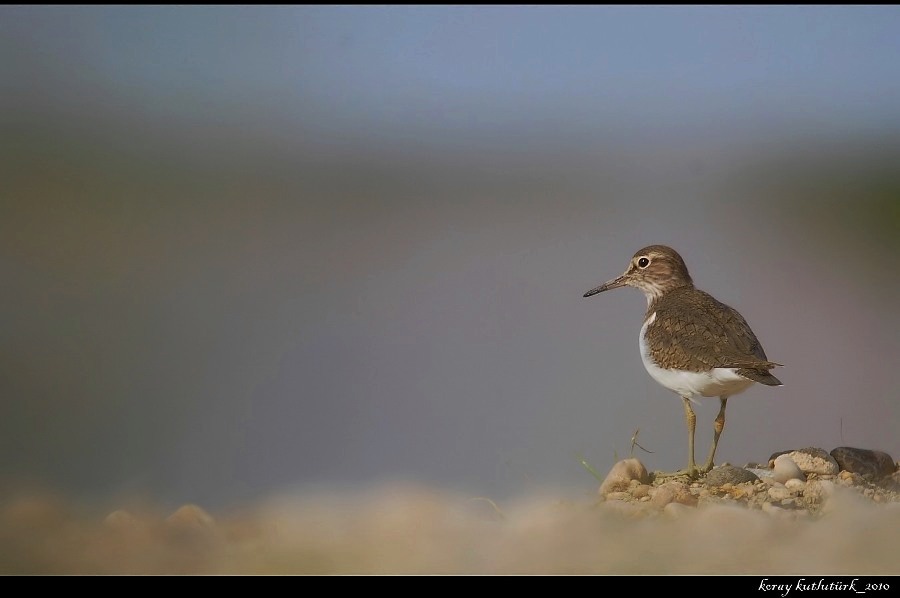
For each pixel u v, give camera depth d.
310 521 10.93
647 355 13.98
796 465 12.00
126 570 9.09
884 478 12.34
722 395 13.49
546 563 8.98
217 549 9.77
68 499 14.78
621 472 11.80
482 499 11.83
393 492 13.09
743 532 9.52
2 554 9.52
